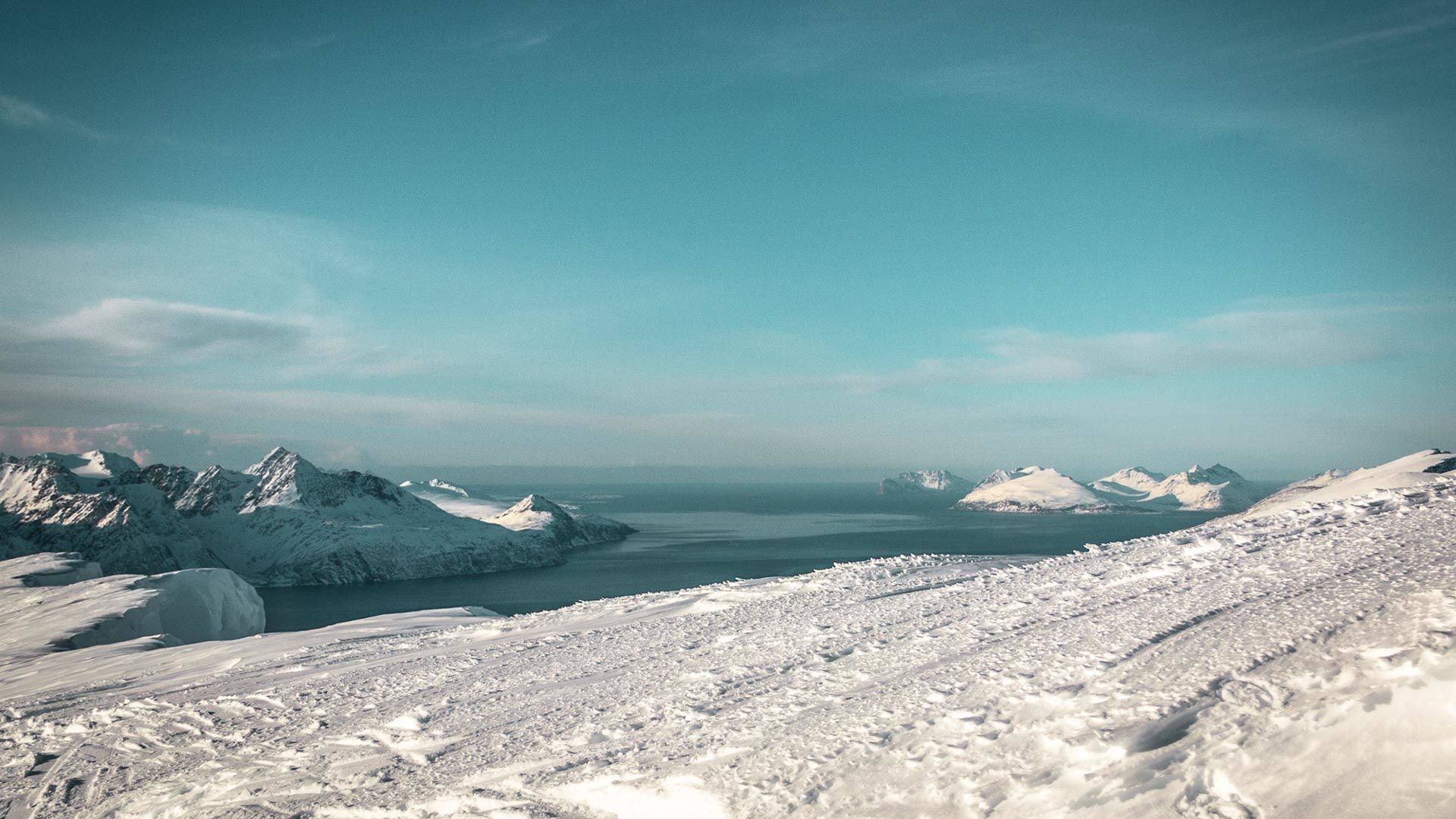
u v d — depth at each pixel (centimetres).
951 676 1169
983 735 922
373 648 2622
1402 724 687
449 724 1455
